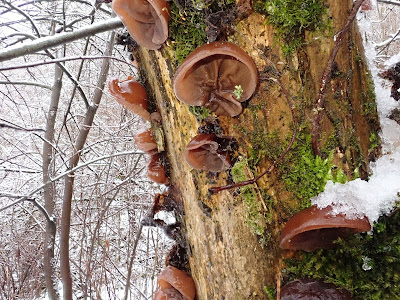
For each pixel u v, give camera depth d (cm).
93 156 98
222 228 23
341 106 22
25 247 85
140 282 82
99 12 80
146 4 22
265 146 21
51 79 100
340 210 19
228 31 20
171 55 23
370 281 20
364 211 20
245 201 22
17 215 91
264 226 22
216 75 21
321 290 20
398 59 26
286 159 21
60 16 77
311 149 21
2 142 95
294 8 20
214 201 23
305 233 21
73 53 94
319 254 21
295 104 21
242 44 20
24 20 62
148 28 23
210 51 19
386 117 25
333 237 21
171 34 22
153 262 84
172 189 29
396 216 21
